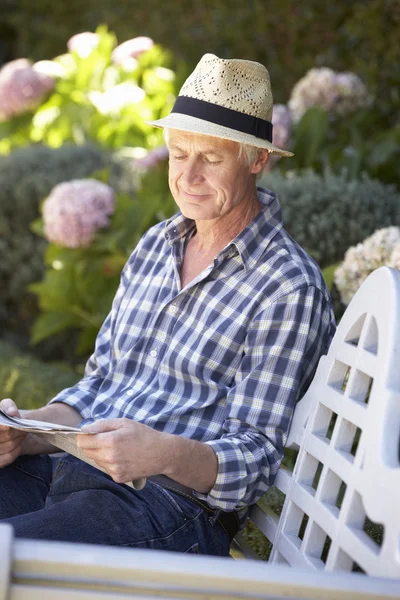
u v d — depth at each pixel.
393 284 2.25
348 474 2.21
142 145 8.99
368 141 6.76
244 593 1.78
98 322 6.29
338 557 2.15
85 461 2.68
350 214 5.05
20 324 8.28
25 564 1.75
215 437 2.82
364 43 8.05
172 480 2.75
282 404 2.75
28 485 3.03
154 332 3.03
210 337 2.87
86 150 8.05
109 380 3.13
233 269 2.92
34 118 9.77
